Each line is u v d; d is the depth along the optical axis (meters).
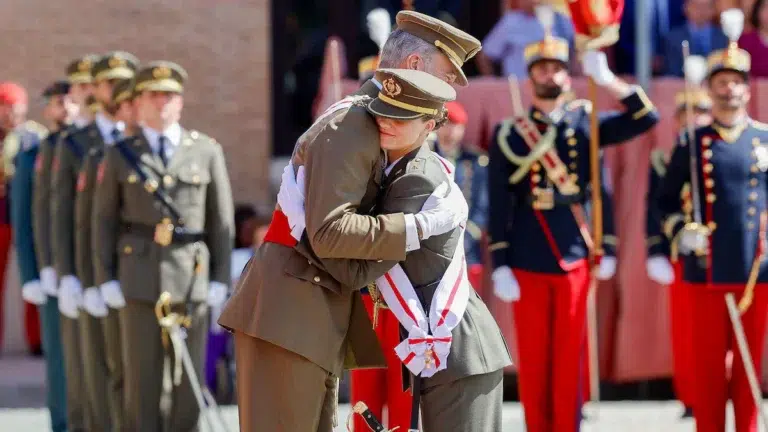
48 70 35.56
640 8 28.03
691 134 23.14
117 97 24.08
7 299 34.12
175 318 22.23
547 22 23.30
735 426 23.05
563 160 22.83
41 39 35.53
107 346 23.56
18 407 29.17
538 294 22.81
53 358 26.41
